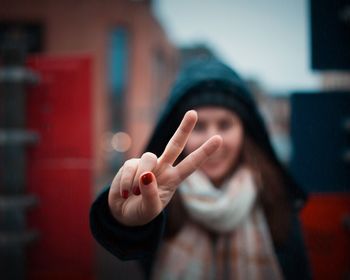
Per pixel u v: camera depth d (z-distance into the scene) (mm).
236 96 1698
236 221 1642
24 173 2553
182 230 1691
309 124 2408
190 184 1665
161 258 1669
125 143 15883
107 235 1114
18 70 2467
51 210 2625
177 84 1796
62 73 2570
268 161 1757
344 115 2402
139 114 15938
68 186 2609
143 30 16141
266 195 1716
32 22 13492
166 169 1033
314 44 2355
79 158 2596
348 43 2354
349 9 2338
